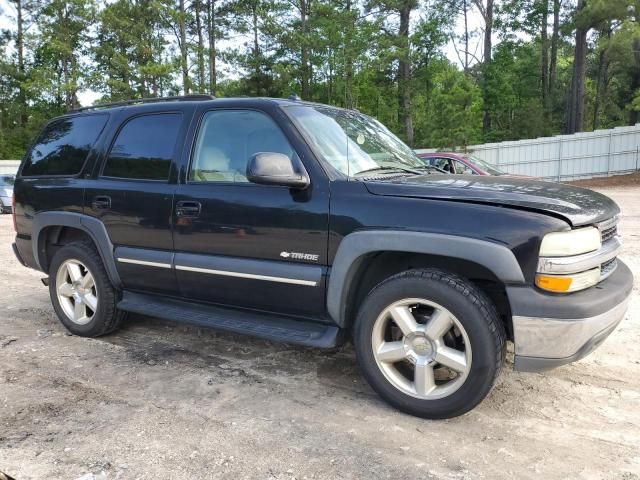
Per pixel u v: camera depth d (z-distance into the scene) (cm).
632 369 386
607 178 2238
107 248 432
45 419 321
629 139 2270
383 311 320
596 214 300
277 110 362
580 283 285
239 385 368
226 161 378
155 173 410
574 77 3381
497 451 284
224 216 367
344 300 332
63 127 489
